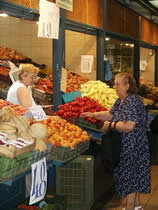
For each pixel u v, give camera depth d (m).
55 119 3.11
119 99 3.50
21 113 2.49
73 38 6.12
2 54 4.67
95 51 5.93
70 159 2.71
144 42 8.09
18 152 2.04
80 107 3.65
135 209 3.34
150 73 9.82
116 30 5.99
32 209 2.93
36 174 2.26
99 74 5.49
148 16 8.38
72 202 3.54
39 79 4.35
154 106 7.03
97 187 4.01
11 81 3.84
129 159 3.19
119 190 3.29
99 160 4.06
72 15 4.24
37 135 2.34
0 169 1.98
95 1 4.96
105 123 3.26
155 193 4.51
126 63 7.29
